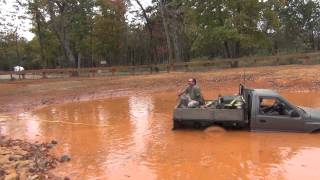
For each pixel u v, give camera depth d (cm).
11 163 1041
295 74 2916
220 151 1144
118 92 2734
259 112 1347
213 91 2598
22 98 2544
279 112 1361
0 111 2111
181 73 3684
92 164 1055
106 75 4019
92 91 2800
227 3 4509
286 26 6788
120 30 6462
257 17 4594
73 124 1644
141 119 1694
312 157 1052
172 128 1454
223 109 1373
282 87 2597
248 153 1112
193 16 4753
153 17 5656
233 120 1366
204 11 4644
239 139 1272
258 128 1352
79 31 5862
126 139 1330
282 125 1336
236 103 1409
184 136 1341
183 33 6134
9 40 4975
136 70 4847
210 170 977
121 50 6769
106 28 6309
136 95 2600
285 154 1089
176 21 5631
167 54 6850
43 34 6131
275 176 914
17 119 1836
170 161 1061
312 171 939
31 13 4494
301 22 6800
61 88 2966
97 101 2388
